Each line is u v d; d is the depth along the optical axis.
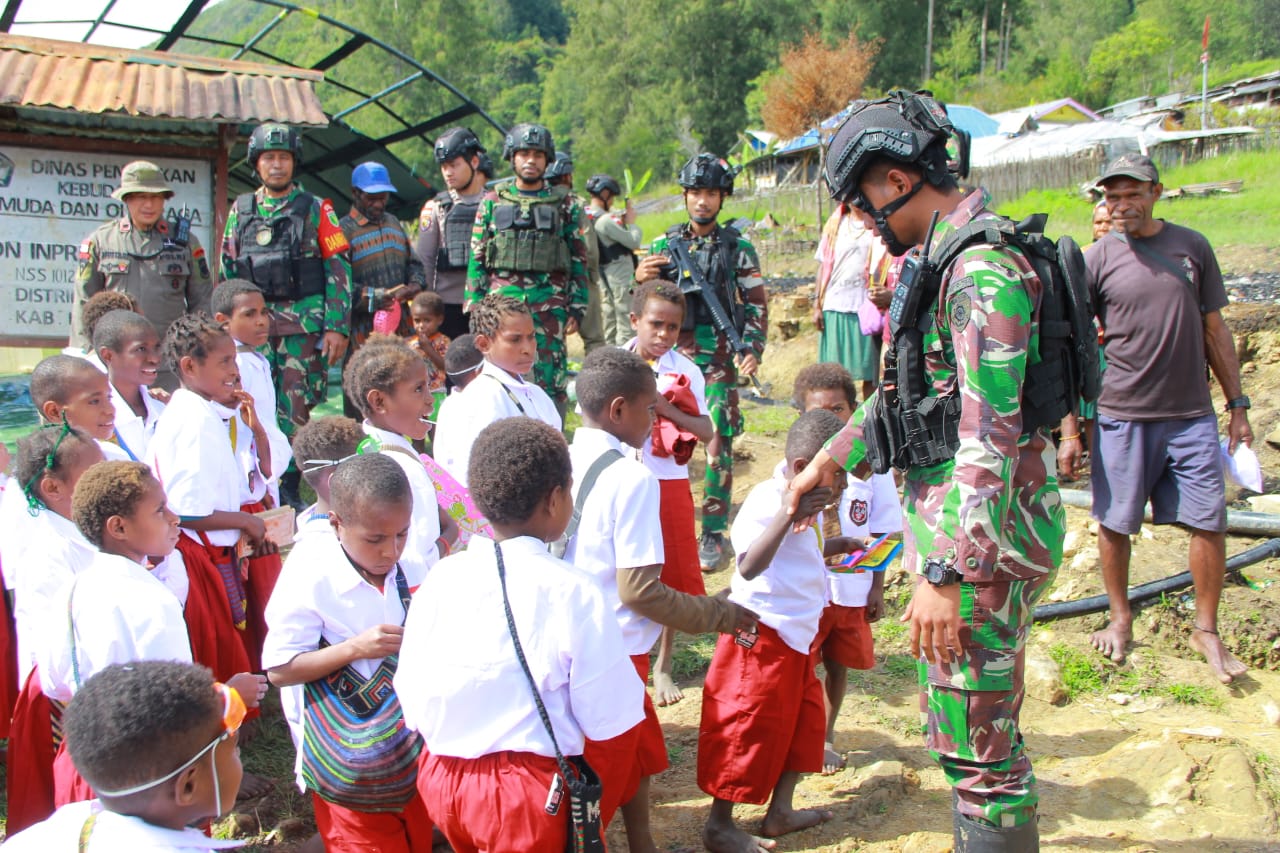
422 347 7.05
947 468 2.69
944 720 2.74
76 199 7.61
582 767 2.41
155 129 7.93
